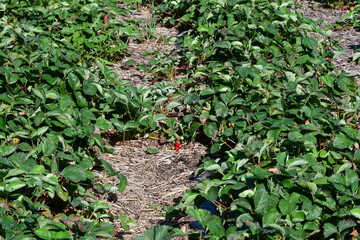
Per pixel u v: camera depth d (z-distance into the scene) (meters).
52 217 4.30
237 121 5.32
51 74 5.72
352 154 4.43
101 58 7.65
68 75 5.55
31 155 4.45
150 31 8.54
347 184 4.06
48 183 4.14
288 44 7.09
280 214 3.81
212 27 7.62
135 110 5.71
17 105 5.27
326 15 9.52
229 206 4.30
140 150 5.64
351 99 5.65
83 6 8.34
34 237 3.71
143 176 5.20
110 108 5.70
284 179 4.10
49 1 8.56
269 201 3.96
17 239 3.55
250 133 5.12
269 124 5.17
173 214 4.26
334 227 3.72
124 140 5.78
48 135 4.65
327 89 5.84
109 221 4.49
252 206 3.97
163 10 9.09
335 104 5.78
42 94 5.03
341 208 3.83
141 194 4.92
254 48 6.98
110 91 5.74
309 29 7.33
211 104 6.02
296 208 3.87
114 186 4.92
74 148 4.94
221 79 6.18
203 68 6.43
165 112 6.23
